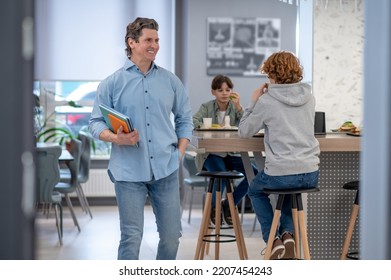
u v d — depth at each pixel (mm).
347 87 8195
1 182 3334
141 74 5328
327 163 7059
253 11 13008
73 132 13312
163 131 5312
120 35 13008
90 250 8914
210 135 6590
